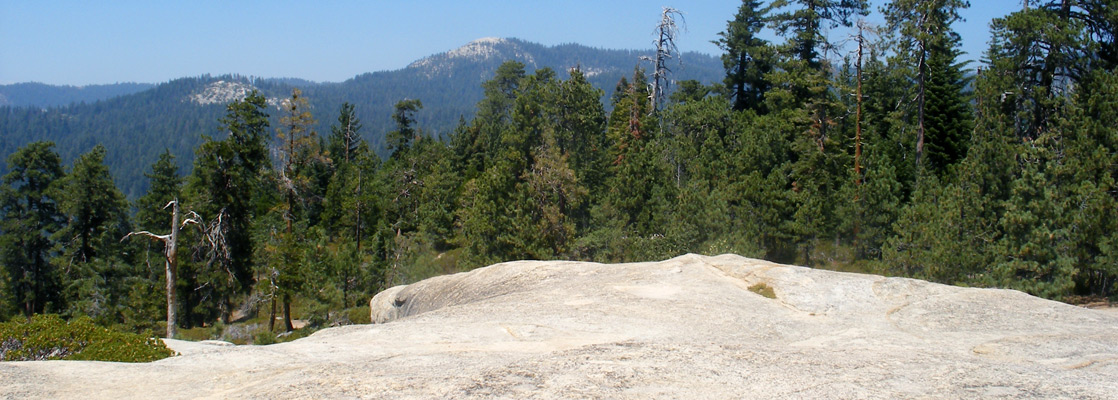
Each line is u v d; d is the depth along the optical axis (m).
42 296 49.41
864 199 29.91
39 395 7.33
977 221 24.34
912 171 37.69
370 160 73.38
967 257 23.25
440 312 15.55
